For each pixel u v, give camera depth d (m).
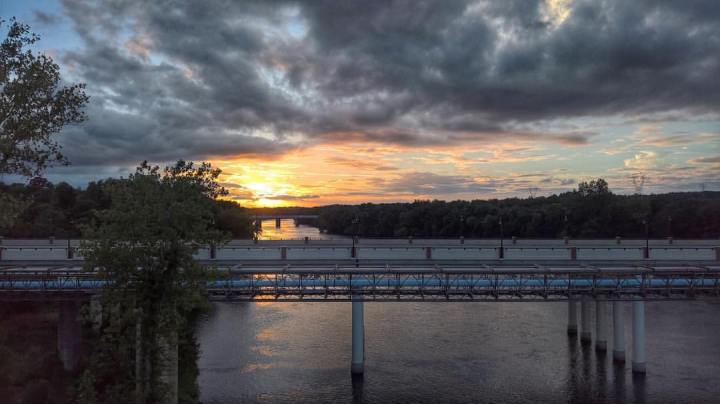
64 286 38.53
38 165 19.81
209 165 23.08
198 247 22.34
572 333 50.66
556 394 36.00
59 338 40.56
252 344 47.72
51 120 19.62
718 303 62.97
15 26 19.20
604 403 34.44
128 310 20.69
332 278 41.16
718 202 115.12
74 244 62.12
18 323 46.56
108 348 22.59
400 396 35.72
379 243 62.53
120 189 21.53
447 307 63.31
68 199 101.88
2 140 17.78
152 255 21.27
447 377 39.28
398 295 39.31
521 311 60.75
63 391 33.88
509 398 35.38
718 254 54.81
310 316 58.72
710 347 46.03
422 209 148.38
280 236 170.12
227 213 107.62
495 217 128.62
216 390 36.75
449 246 56.81
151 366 21.86
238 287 39.16
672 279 39.62
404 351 45.47
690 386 37.25
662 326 53.00
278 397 35.62
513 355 44.34
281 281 40.12
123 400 21.28
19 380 33.50
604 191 112.81
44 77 19.20
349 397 35.59
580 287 39.28
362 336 40.41
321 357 44.03
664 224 109.88
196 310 59.09
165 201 21.50
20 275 38.88
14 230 77.56
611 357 43.75
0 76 18.36
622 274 40.06
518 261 53.78
